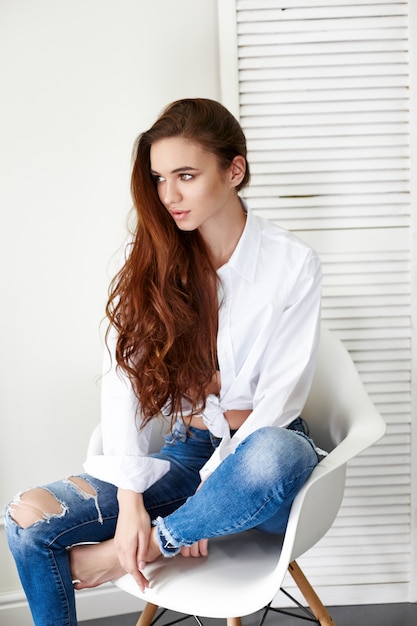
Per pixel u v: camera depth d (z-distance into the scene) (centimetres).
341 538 246
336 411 199
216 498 161
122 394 183
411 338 238
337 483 171
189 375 185
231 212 184
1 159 221
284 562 155
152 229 179
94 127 223
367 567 248
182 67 224
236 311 186
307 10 221
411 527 247
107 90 222
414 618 240
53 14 217
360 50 224
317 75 224
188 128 168
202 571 169
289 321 184
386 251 233
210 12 222
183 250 183
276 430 165
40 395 233
